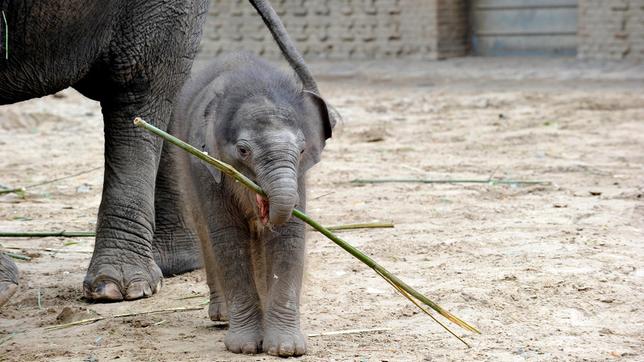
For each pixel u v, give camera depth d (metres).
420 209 15.23
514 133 22.95
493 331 9.64
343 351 9.09
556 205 15.26
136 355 9.12
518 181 17.08
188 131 9.51
